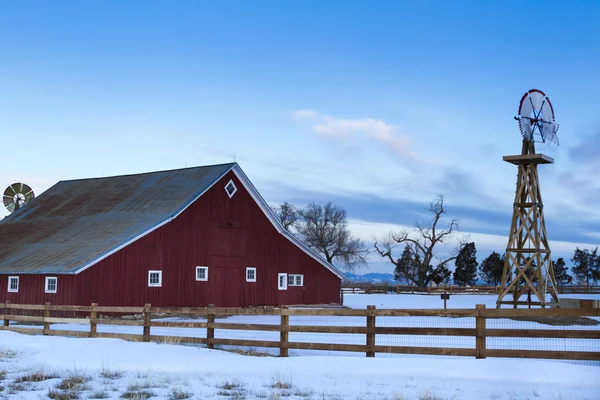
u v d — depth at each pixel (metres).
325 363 15.70
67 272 35.41
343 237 103.44
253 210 45.72
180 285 40.66
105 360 16.55
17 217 48.97
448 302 55.06
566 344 21.00
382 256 98.38
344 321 31.52
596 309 14.60
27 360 16.56
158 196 44.16
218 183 43.69
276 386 13.21
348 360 15.95
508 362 14.97
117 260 37.56
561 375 13.76
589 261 113.88
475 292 76.12
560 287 81.19
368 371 14.72
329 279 50.06
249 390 12.79
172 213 40.38
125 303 37.66
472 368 14.49
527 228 37.03
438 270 98.00
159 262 39.72
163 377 14.06
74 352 17.92
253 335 24.89
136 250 38.59
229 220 44.00
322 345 17.06
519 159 37.25
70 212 46.88
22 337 21.69
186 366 15.72
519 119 37.56
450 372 14.28
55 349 18.48
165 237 40.22
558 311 14.85
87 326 30.55
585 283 112.88
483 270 109.81
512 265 39.19
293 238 47.59
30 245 42.41
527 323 30.66
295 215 105.94
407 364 15.23
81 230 42.62
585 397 11.88
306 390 12.77
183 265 40.97
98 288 36.47
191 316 38.53
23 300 37.97
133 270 38.31
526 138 37.56
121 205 44.94
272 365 15.71
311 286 48.75
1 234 46.44
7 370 15.00
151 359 16.72
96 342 20.05
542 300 34.75
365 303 53.44
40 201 50.59
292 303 47.28
